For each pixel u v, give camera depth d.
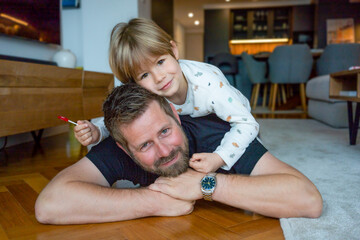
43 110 1.79
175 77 1.05
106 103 0.87
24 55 2.50
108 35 3.26
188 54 12.57
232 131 1.02
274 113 4.44
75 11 3.52
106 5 3.25
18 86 1.57
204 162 0.93
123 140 0.84
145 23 1.09
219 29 8.74
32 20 2.42
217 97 1.04
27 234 0.85
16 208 1.06
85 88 2.32
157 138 0.83
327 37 7.48
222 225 0.88
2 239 0.82
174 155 0.87
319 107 3.34
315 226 0.84
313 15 8.06
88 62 3.31
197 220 0.92
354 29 7.38
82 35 3.41
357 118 2.05
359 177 1.34
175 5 8.72
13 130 1.55
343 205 1.00
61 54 2.70
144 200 0.91
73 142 2.54
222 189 0.89
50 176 1.49
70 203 0.87
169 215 0.94
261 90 5.87
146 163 0.87
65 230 0.86
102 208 0.88
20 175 1.51
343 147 2.02
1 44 2.24
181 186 0.92
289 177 0.88
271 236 0.81
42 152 2.10
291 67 4.54
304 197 0.86
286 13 8.62
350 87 2.48
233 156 0.96
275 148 2.01
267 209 0.88
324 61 4.23
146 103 0.82
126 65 1.05
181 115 1.18
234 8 8.61
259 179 0.89
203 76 1.06
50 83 1.84
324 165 1.56
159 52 1.03
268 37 8.66
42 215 0.88
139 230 0.85
